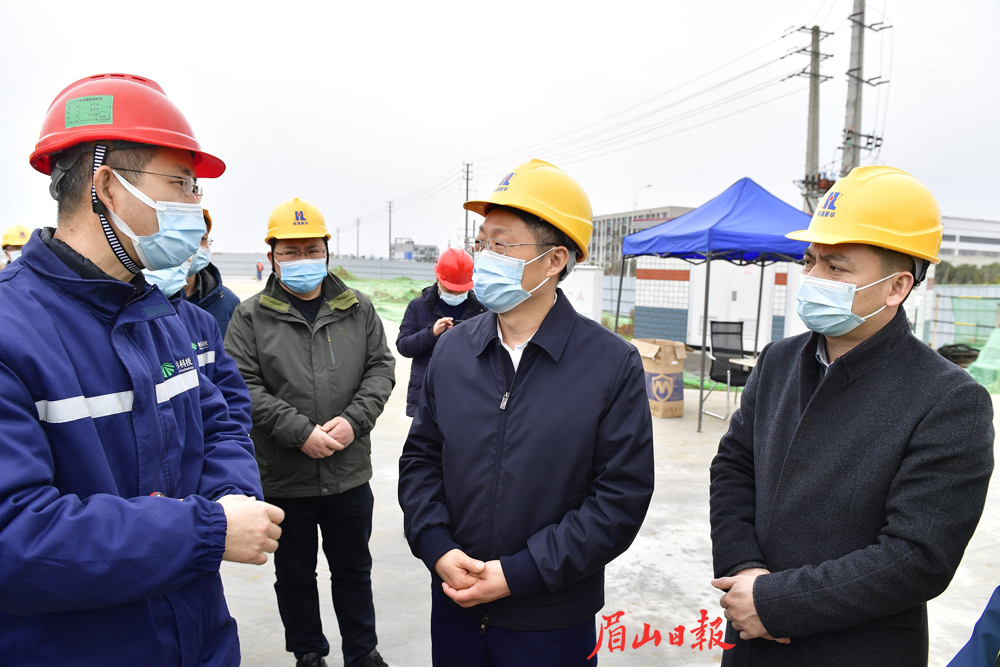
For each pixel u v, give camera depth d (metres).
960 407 1.20
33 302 1.08
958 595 3.02
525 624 1.48
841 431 1.33
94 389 1.14
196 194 1.30
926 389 1.25
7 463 0.95
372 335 2.71
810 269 1.48
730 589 1.39
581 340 1.60
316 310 2.62
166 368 1.34
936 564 1.16
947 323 12.20
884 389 1.30
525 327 1.69
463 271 3.84
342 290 2.60
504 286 1.58
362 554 2.47
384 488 4.54
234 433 1.58
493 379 1.61
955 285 13.29
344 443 2.35
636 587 3.10
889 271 1.34
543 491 1.50
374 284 29.02
